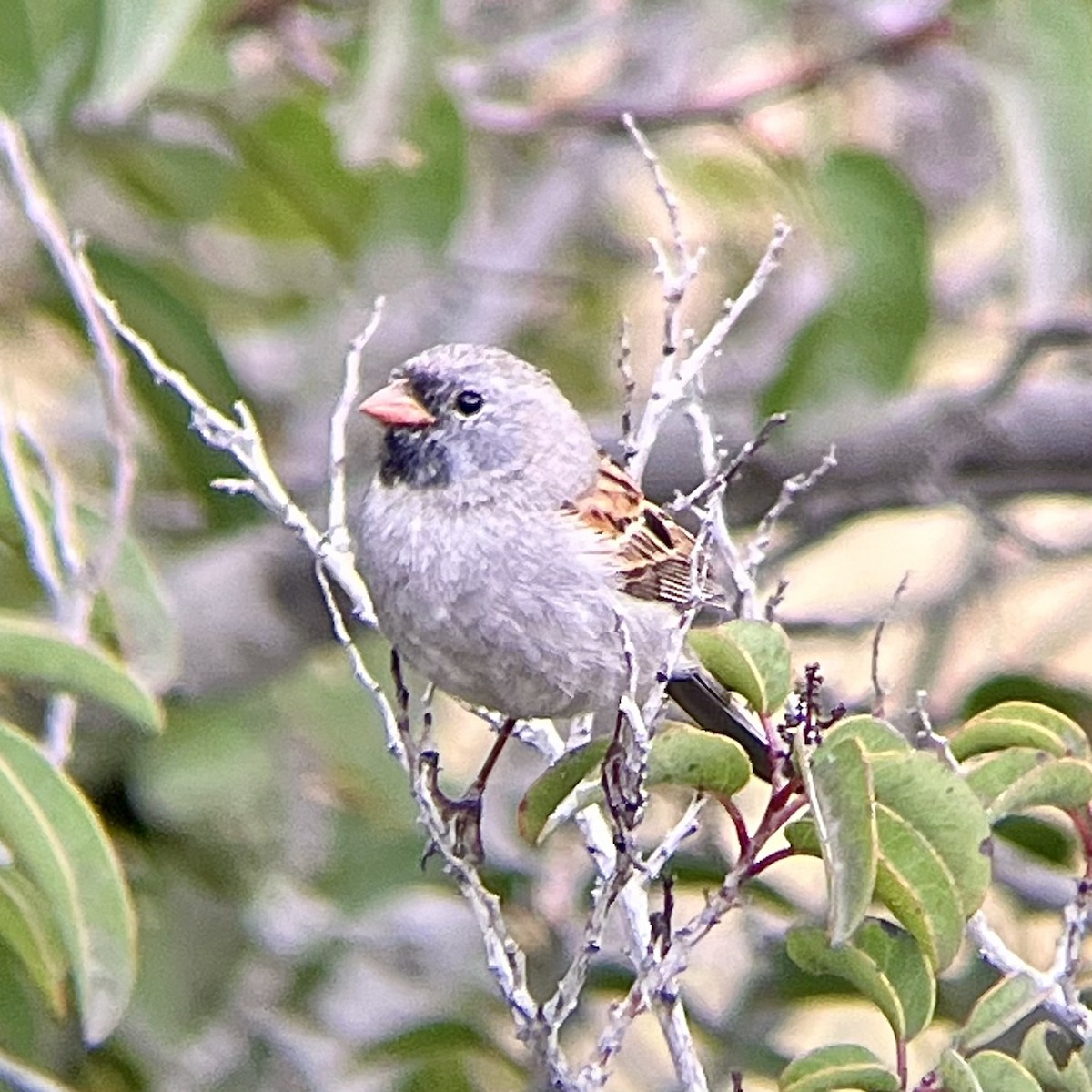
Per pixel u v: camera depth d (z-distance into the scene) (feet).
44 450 28.14
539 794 22.24
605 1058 21.13
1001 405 37.19
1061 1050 23.07
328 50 35.99
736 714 26.48
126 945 23.85
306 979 35.14
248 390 36.81
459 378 27.66
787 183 38.11
